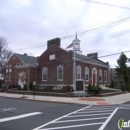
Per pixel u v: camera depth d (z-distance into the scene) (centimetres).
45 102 1705
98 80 3509
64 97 2108
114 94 2491
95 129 670
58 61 3064
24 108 1256
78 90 2317
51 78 3138
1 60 5328
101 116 949
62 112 1088
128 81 4325
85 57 3453
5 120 834
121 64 4378
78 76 2891
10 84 4075
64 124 752
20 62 4034
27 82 3322
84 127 700
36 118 888
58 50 3102
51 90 2798
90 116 949
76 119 864
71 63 2839
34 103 1602
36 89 3067
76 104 1532
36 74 3453
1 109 1202
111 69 5241
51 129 668
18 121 812
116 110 1181
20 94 2636
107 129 671
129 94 2681
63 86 2895
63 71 2945
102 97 2125
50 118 889
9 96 2320
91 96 2234
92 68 3334
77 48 3881
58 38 3167
